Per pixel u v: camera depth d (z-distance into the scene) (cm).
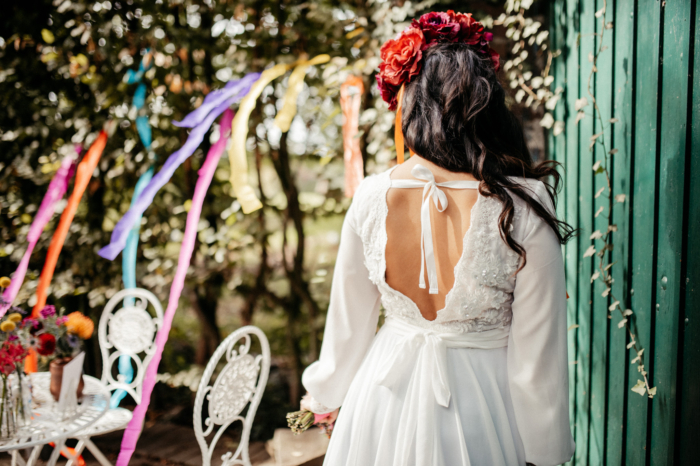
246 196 223
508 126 117
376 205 121
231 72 335
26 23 330
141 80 330
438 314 116
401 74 121
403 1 263
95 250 344
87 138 333
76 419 201
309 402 148
